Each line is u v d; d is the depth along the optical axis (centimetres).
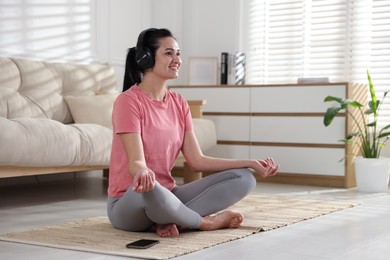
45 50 459
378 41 506
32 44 449
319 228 273
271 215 305
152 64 248
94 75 459
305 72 539
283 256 214
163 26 562
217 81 542
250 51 559
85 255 213
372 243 240
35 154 322
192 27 569
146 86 252
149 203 227
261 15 554
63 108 425
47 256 212
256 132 490
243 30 559
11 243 234
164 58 248
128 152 238
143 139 244
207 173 513
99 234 248
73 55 483
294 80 544
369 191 424
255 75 559
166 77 250
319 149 463
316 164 464
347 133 450
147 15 560
